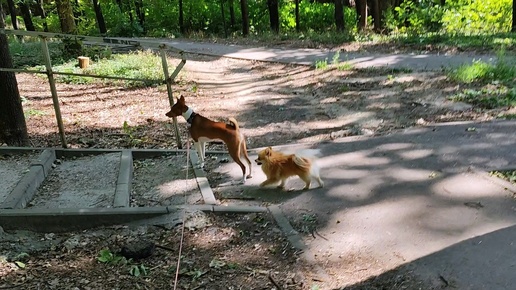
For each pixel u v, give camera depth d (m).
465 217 4.51
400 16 23.25
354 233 4.50
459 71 10.30
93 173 6.18
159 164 6.72
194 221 4.91
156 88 12.47
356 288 3.69
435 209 4.73
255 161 6.04
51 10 31.78
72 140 8.08
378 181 5.55
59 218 4.81
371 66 12.71
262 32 27.86
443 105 8.55
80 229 4.87
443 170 5.63
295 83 12.14
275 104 10.13
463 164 5.73
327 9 30.61
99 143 7.91
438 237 4.23
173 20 35.28
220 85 12.97
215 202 5.32
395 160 6.12
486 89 9.14
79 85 13.25
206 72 15.17
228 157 6.84
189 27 34.41
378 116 8.41
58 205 5.23
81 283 3.98
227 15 33.22
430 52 14.20
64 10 19.98
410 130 7.30
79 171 6.29
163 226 4.86
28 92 12.51
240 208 5.14
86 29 25.25
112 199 5.31
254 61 16.59
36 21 29.95
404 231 4.41
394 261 3.97
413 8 23.84
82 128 8.91
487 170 5.49
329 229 4.64
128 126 8.96
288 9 30.45
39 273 4.13
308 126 8.35
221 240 4.62
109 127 8.97
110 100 11.40
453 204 4.79
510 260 3.73
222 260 4.28
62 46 18.91
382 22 24.25
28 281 4.01
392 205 4.93
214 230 4.80
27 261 4.32
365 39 18.38
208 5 34.12
